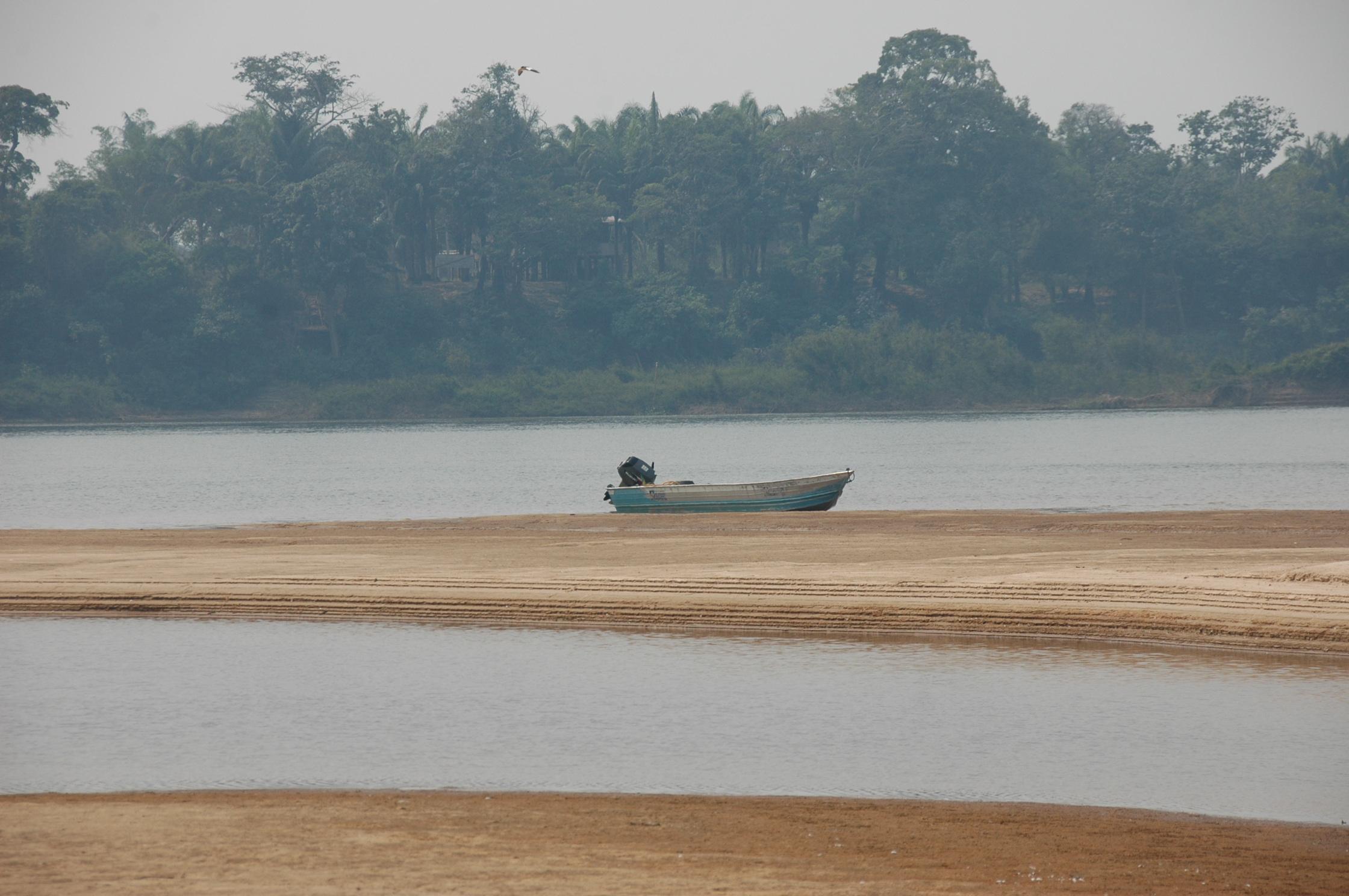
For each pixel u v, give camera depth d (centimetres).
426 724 7831
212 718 8044
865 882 5097
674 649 10038
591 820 5984
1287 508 19725
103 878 5103
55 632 11019
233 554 14600
